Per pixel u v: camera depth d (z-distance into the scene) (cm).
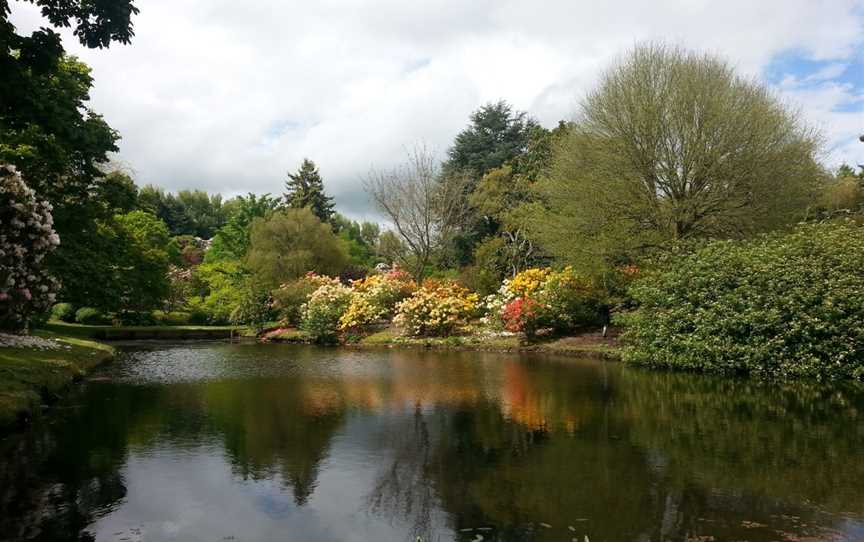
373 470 532
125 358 1599
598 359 1525
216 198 7488
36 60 682
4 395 712
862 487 478
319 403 870
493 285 2598
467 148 4000
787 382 1085
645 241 1662
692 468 533
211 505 443
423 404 861
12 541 375
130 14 681
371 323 2389
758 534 385
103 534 388
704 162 1573
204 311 3284
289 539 383
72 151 1316
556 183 1834
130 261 2103
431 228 3141
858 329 1070
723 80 1600
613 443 626
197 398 912
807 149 1616
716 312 1255
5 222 895
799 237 1242
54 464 545
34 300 1013
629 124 1641
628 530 394
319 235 3422
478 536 386
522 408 828
